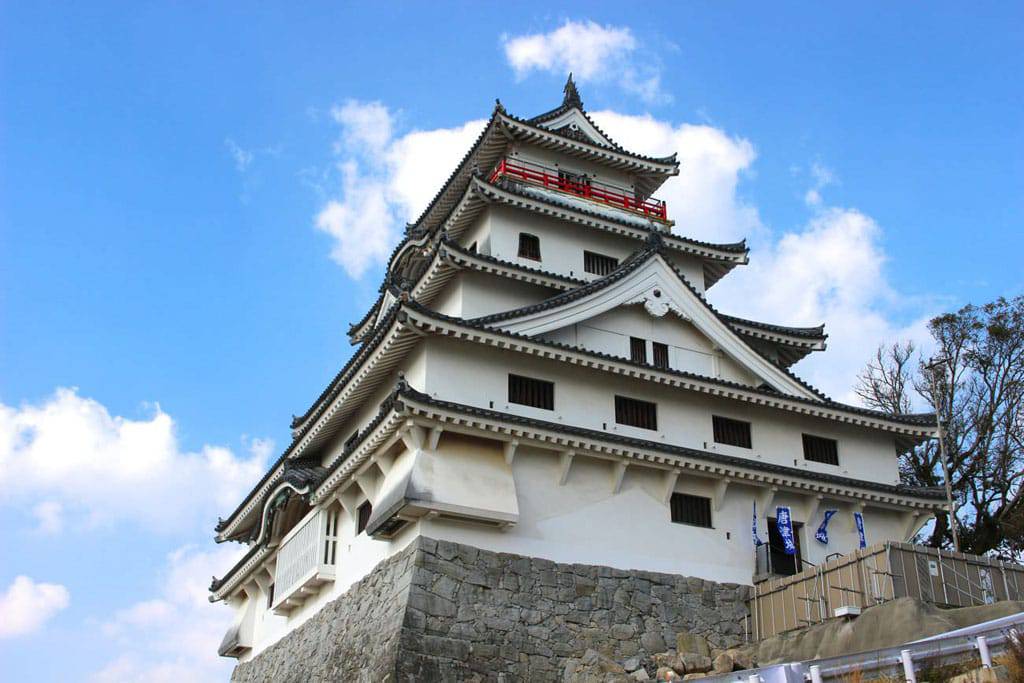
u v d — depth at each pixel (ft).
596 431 99.81
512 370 102.89
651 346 114.52
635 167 148.66
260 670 125.70
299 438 126.11
